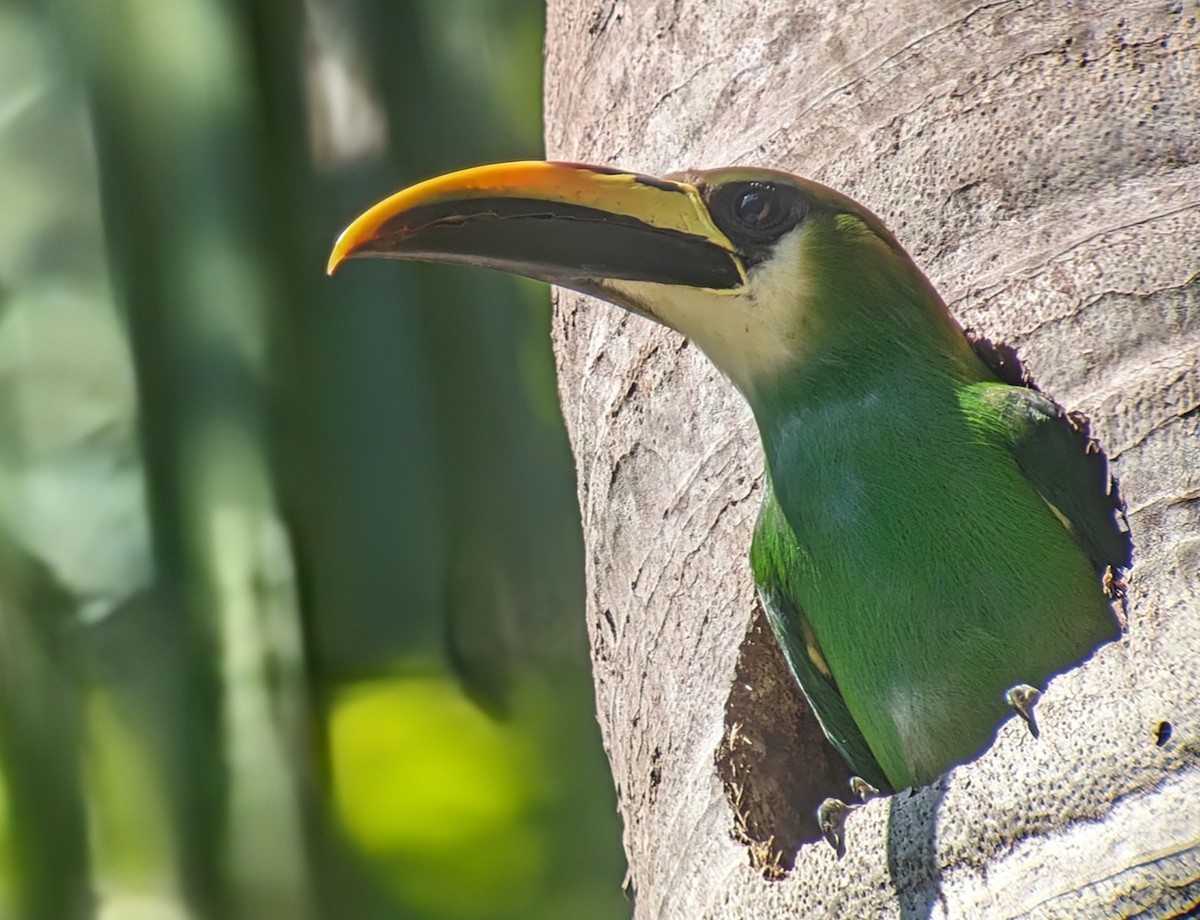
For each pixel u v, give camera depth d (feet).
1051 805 23.25
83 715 36.58
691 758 29.12
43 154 37.19
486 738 46.19
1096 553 29.17
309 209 38.40
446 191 30.04
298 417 38.06
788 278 30.12
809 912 25.32
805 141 31.09
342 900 41.14
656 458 31.50
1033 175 29.30
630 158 33.22
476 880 47.39
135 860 36.94
